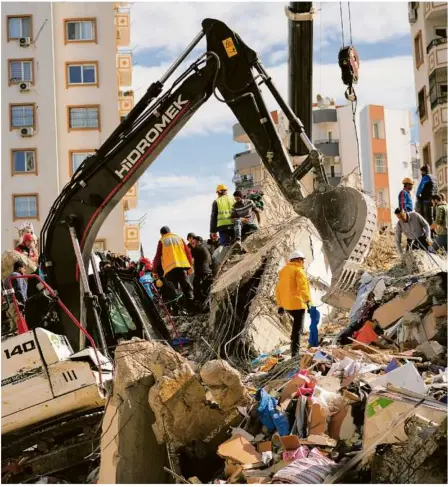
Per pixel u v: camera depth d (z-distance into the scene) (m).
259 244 20.34
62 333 14.75
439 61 42.56
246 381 14.41
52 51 48.12
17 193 47.62
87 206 14.90
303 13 20.38
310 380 12.20
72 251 14.92
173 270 19.94
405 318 14.15
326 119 72.25
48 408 12.89
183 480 11.06
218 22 14.84
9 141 47.81
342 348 14.01
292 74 21.05
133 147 14.78
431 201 21.48
